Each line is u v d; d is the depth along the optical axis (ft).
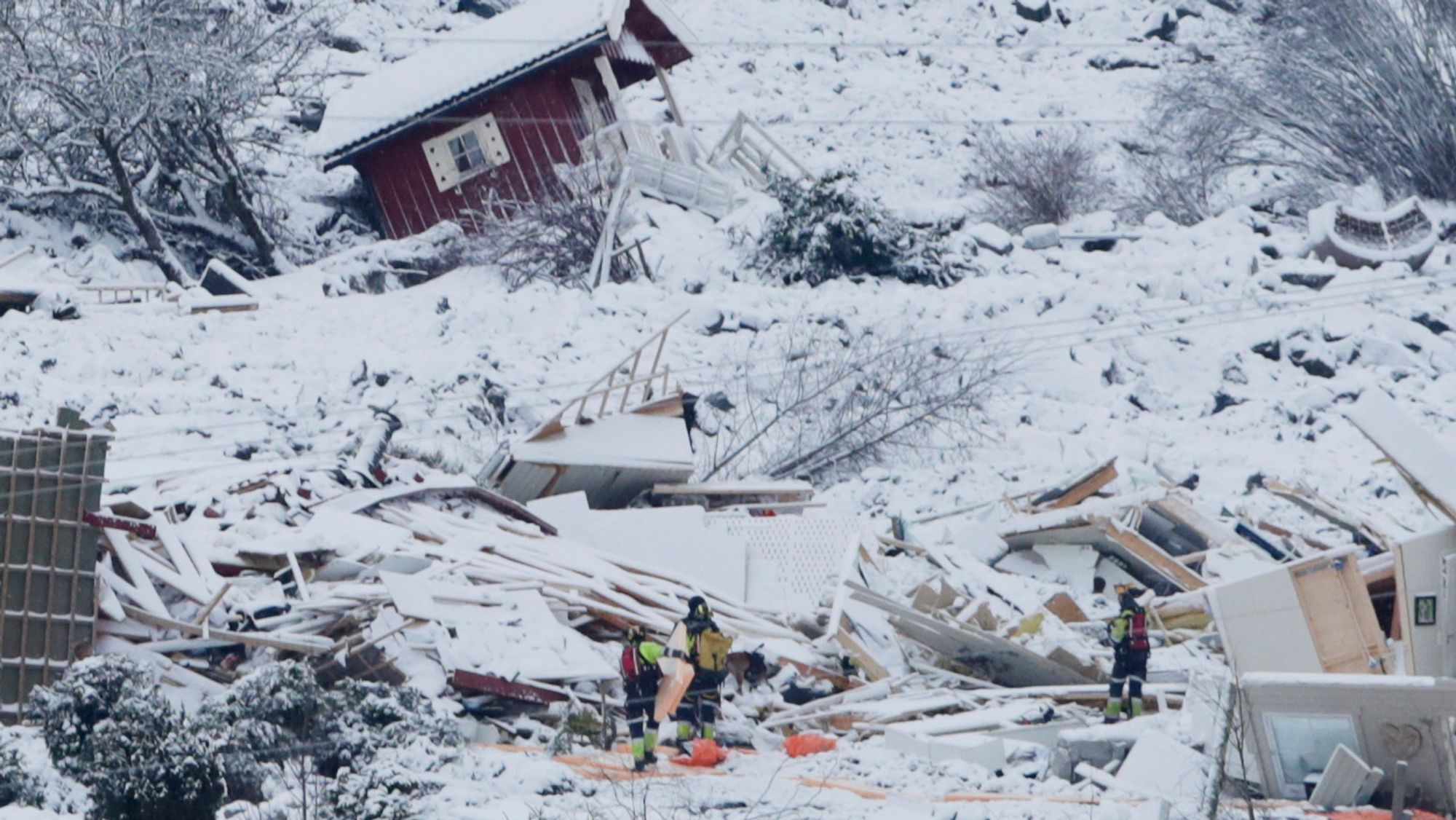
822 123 631.15
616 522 253.24
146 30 463.83
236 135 530.27
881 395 349.20
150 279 461.37
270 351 369.50
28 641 186.09
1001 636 222.69
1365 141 529.45
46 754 161.79
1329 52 531.09
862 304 420.77
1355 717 151.84
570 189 462.60
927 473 341.41
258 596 200.75
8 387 316.60
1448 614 185.98
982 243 473.67
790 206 453.17
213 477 231.09
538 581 219.00
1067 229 494.18
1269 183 566.77
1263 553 271.90
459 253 460.96
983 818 146.92
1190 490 339.98
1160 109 585.22
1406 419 195.72
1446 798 148.97
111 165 463.83
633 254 448.65
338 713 160.04
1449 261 479.00
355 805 135.95
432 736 165.68
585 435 280.51
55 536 189.57
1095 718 210.38
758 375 370.32
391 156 510.17
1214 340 420.36
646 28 538.47
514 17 528.22
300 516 229.45
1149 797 157.79
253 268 489.67
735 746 193.88
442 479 249.96
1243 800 153.28
